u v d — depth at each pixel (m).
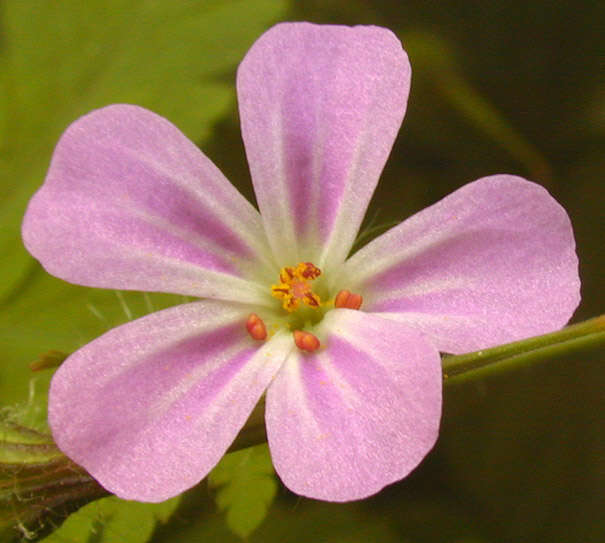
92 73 0.09
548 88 0.09
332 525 0.08
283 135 0.07
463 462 0.08
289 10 0.09
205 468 0.06
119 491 0.06
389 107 0.07
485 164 0.09
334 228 0.07
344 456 0.06
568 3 0.09
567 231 0.07
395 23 0.09
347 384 0.07
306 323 0.07
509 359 0.07
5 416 0.07
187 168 0.07
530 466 0.08
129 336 0.07
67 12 0.09
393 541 0.08
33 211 0.07
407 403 0.06
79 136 0.07
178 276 0.07
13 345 0.08
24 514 0.07
